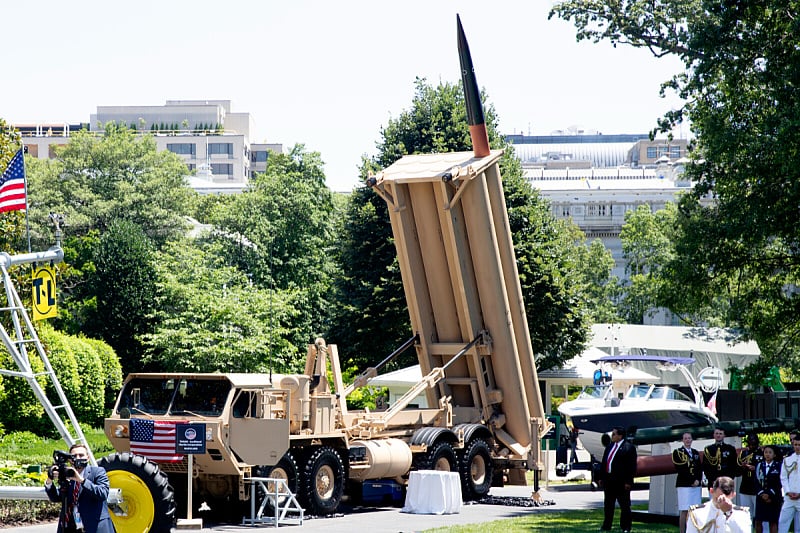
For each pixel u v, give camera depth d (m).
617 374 37.31
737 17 26.94
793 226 26.05
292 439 20.47
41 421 39.97
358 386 24.77
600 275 82.88
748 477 18.91
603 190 117.88
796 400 37.22
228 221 68.25
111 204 82.31
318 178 71.50
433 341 25.66
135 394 20.14
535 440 25.53
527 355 25.70
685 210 29.61
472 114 24.34
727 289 30.53
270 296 54.00
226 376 19.62
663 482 21.42
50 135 178.12
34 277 21.47
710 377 36.50
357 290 47.12
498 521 20.52
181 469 19.66
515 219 46.31
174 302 58.97
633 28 35.44
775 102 26.62
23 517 19.39
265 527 19.28
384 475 22.95
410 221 24.75
